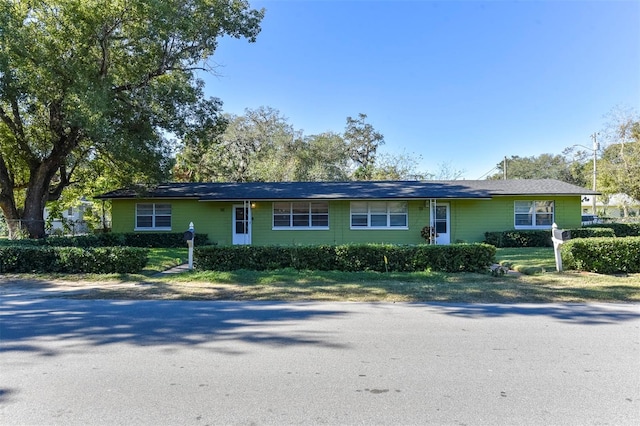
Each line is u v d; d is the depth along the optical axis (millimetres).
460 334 5426
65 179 19281
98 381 3861
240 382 3824
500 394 3551
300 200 19172
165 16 14305
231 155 37719
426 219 19406
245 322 6156
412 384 3766
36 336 5422
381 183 22109
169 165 17391
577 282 9094
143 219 20391
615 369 4129
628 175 30141
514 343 5012
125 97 15859
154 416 3170
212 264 11305
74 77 13656
